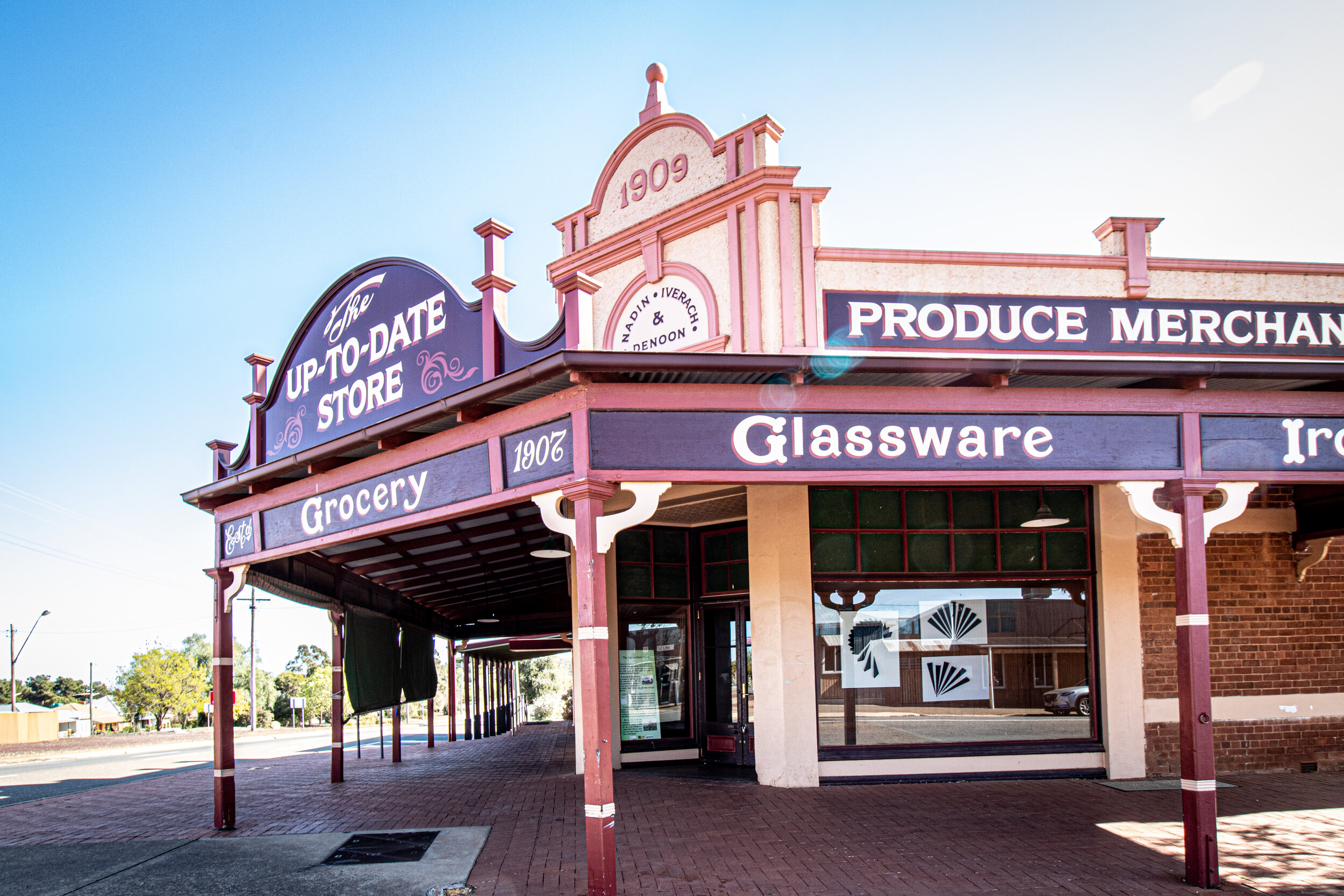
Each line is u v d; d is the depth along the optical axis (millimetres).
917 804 8648
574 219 12555
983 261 10336
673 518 11883
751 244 10453
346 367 8328
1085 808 8375
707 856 6902
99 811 10773
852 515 10203
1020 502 10328
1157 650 10180
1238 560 10727
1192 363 6117
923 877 6188
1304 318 10273
